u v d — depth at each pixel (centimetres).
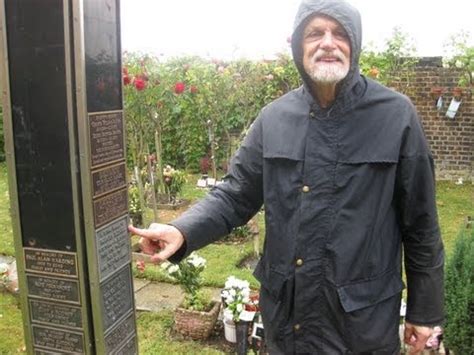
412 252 168
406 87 802
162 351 327
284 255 164
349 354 161
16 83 179
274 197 166
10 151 184
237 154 187
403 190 159
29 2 173
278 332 170
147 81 576
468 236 296
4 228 611
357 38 153
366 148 155
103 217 188
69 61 171
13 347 338
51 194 183
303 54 160
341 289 156
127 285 209
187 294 363
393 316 165
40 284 194
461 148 815
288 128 165
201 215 177
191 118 875
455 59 730
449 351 291
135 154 626
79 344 195
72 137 175
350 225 155
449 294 269
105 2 182
